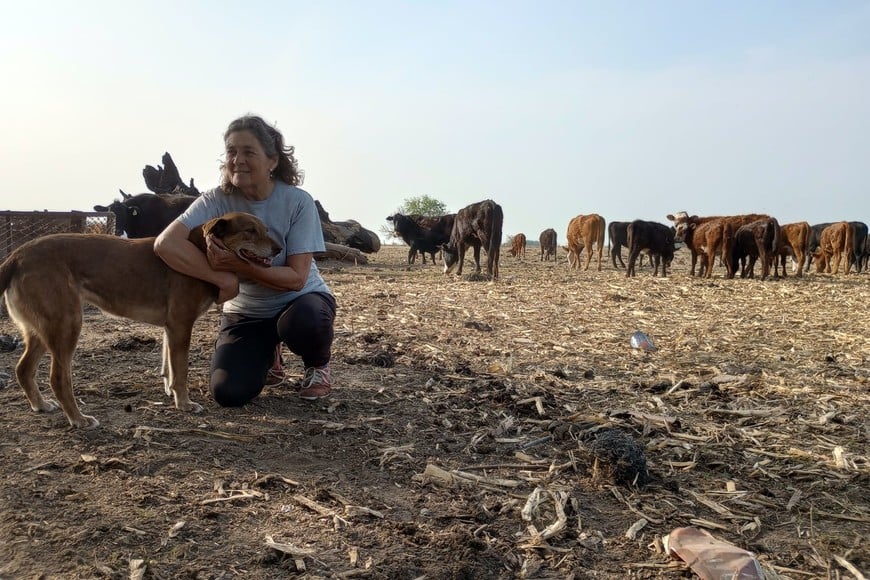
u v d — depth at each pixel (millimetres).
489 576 2932
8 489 3334
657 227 21188
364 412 4992
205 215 4789
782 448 4633
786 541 3387
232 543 3016
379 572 2848
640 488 3900
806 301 13609
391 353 7121
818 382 6547
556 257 34531
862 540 3398
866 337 9195
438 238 25969
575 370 6793
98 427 4273
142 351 6582
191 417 4594
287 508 3365
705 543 3158
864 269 30078
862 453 4570
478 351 7527
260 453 4066
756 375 6793
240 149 4594
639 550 3230
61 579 2662
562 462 4234
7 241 11797
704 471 4234
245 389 4715
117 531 3016
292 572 2822
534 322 9961
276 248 4609
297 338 4875
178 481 3580
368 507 3438
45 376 5496
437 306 11430
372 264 25391
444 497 3654
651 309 11898
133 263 4492
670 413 5348
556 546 3225
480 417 5023
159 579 2705
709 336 9141
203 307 4676
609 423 4945
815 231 30766
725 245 20781
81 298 4359
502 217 18328
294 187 4988
